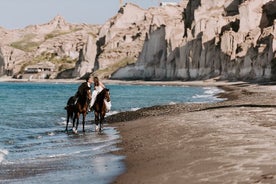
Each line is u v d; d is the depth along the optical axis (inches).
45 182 435.5
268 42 5738.2
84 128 1063.6
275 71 5344.5
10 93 3905.0
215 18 7249.0
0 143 791.1
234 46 6461.6
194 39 7273.6
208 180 369.4
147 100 2460.6
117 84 7440.9
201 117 1029.2
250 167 398.6
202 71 6993.1
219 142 587.2
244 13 6737.2
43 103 2293.3
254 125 771.4
